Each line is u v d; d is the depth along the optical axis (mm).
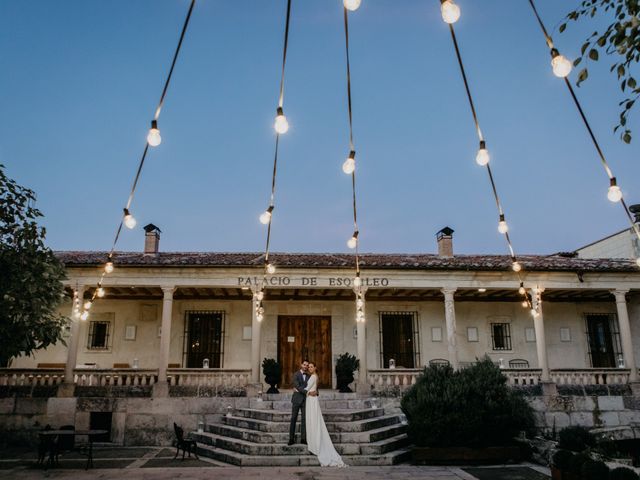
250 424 13289
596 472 7805
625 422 15977
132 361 18609
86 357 18531
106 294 19062
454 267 17344
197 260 17328
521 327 19844
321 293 19375
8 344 11641
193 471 10398
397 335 19719
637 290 18125
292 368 19000
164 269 16859
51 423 15180
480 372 12578
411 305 19797
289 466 10984
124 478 9734
